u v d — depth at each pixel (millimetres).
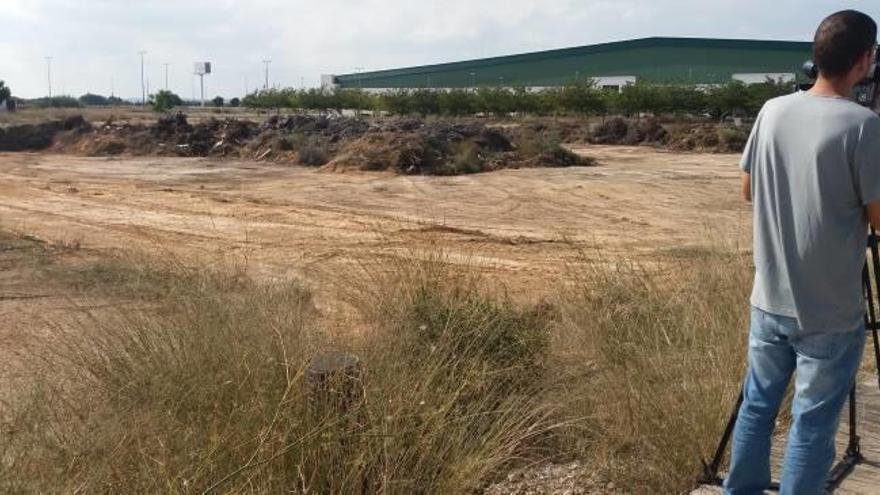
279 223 18344
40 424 3916
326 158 32594
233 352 4816
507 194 23469
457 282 7078
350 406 4152
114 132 42094
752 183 3500
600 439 4828
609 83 96250
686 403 4734
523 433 4711
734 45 89750
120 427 3959
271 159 34969
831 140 3182
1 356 7398
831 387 3354
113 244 15320
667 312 6547
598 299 7234
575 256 13297
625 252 13875
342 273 9297
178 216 19375
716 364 5129
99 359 5137
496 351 5598
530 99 70625
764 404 3643
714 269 7285
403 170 28719
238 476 3652
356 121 39250
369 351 5148
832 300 3281
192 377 4516
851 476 4273
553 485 4492
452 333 5551
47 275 11508
